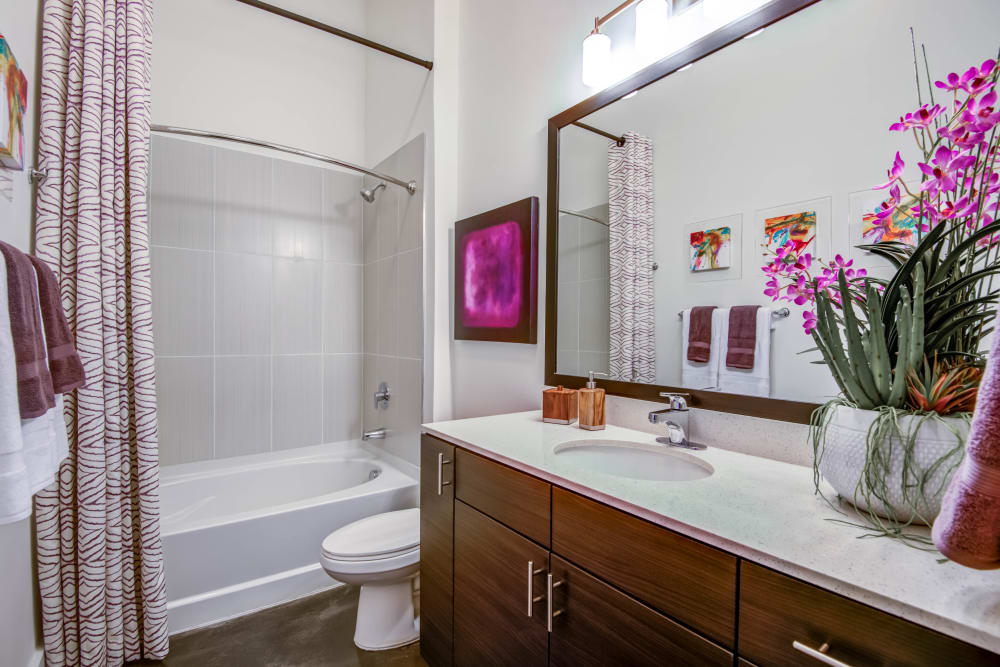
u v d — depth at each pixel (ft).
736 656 2.20
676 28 4.39
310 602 6.42
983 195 2.28
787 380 3.52
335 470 8.87
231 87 8.30
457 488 4.37
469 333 6.91
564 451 4.17
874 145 3.06
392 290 8.44
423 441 4.93
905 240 2.90
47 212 4.87
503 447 4.01
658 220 4.46
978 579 1.86
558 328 5.57
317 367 9.14
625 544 2.76
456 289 7.22
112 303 5.16
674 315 4.33
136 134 5.39
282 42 8.84
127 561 5.29
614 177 4.88
